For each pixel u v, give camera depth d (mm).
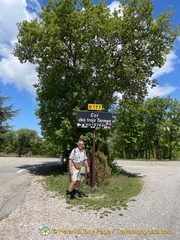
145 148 37219
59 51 9461
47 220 4484
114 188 7488
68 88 10141
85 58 10000
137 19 9992
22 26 9758
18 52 10359
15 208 5094
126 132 30406
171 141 34500
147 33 10422
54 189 6922
